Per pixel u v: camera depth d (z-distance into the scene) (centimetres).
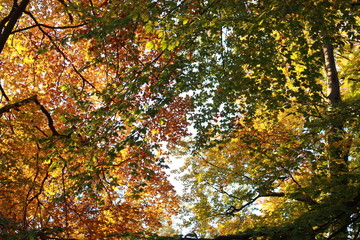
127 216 1184
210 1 786
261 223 928
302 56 891
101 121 872
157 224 1261
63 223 1120
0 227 533
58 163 929
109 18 824
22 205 1078
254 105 1025
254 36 916
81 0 1093
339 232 614
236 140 1171
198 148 1077
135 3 752
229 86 968
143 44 1153
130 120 857
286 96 905
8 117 1035
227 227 1162
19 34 1361
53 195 1154
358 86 1052
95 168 878
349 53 1164
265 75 911
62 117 888
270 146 991
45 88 1364
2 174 952
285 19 756
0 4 1288
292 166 852
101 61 935
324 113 888
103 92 899
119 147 837
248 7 840
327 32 798
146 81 831
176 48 922
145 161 927
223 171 1153
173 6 776
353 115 787
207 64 1045
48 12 1341
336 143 798
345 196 600
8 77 1357
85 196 1167
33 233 502
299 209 876
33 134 987
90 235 1074
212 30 784
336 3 751
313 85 845
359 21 1052
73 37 848
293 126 1088
